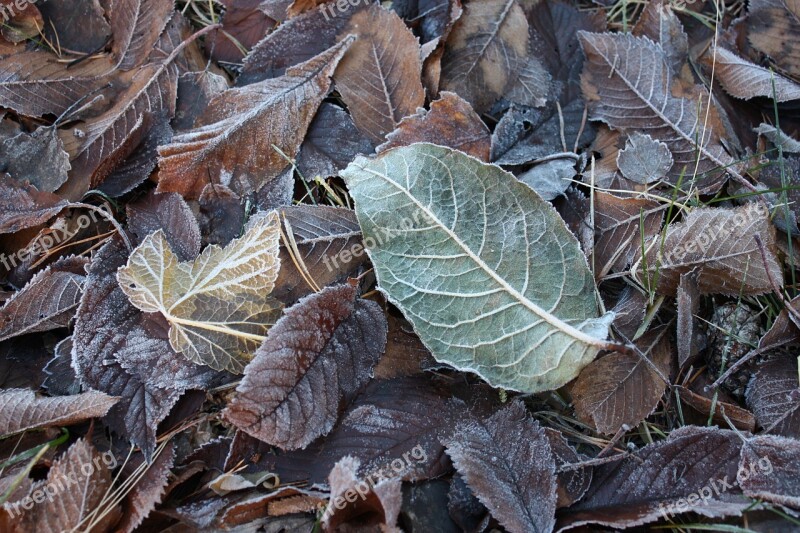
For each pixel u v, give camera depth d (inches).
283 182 20.9
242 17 22.2
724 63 22.1
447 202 19.7
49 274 20.2
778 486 19.0
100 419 19.6
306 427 19.1
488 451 19.2
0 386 20.0
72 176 20.9
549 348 19.5
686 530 19.2
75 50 21.7
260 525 19.1
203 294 19.7
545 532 18.8
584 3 23.0
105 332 19.9
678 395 20.2
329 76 21.3
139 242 20.6
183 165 20.6
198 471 19.6
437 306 19.5
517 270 19.7
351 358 19.6
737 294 20.4
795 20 22.0
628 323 20.2
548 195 20.8
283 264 20.1
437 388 19.8
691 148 21.3
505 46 21.9
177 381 19.7
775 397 20.0
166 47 21.7
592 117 21.8
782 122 22.1
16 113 21.3
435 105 21.0
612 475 19.4
